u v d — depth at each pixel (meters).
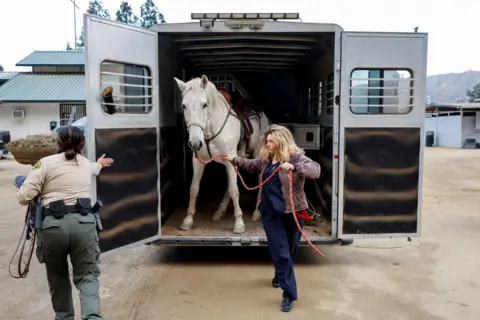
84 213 2.91
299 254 5.35
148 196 4.47
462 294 4.06
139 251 5.50
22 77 25.69
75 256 2.96
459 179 12.64
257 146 6.03
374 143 4.60
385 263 5.00
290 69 8.11
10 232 6.43
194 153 4.70
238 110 5.57
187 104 4.39
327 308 3.74
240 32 4.58
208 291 4.12
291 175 3.42
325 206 5.25
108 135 4.00
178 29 4.54
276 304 3.82
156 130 4.54
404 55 4.56
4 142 21.39
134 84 4.35
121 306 3.77
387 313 3.64
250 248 5.61
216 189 8.17
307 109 7.24
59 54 28.11
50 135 10.46
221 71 8.18
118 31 4.07
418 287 4.24
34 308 3.78
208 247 5.67
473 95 80.00
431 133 31.39
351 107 4.59
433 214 7.79
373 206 4.64
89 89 3.82
